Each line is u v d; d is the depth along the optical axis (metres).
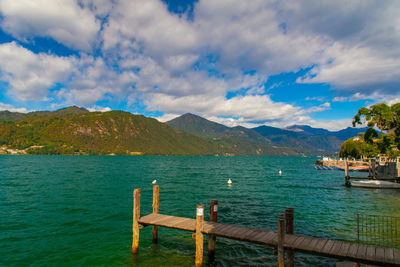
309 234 17.73
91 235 17.06
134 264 12.84
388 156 51.00
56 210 23.89
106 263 12.88
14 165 101.19
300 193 37.12
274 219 21.86
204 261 13.43
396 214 23.91
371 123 46.41
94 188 39.00
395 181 42.72
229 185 46.34
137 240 14.43
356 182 44.22
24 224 19.25
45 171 72.75
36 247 14.77
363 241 16.09
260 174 75.88
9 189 36.84
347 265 11.96
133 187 41.19
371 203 29.52
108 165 115.31
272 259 13.77
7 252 13.98
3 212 22.89
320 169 98.94
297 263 13.17
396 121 43.66
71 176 58.44
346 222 20.91
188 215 22.73
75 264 12.69
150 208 25.47
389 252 10.55
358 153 96.88
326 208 26.56
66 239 16.20
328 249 10.84
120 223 20.00
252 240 12.06
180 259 13.55
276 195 35.09
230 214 23.50
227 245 15.78
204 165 136.88
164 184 46.34
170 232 18.05
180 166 120.94
